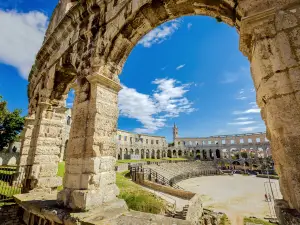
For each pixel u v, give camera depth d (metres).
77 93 6.03
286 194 2.34
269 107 2.60
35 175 7.55
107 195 5.00
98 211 4.39
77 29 7.27
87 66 6.11
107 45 5.67
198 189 28.45
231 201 21.33
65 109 9.21
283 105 2.45
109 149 5.39
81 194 4.47
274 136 2.56
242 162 64.19
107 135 5.38
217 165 61.28
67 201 4.82
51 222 4.74
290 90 2.44
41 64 10.41
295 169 2.21
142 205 11.35
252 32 2.97
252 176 47.38
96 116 5.11
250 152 68.62
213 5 4.18
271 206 19.14
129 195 12.29
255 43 2.88
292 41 2.60
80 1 6.70
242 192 26.50
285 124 2.38
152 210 11.29
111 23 5.82
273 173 47.78
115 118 5.81
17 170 10.66
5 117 22.25
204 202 20.78
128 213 4.62
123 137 57.09
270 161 57.06
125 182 17.53
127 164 32.22
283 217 2.17
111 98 5.80
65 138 32.12
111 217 4.11
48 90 8.41
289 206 2.28
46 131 8.33
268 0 2.96
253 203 20.48
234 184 33.66
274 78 2.59
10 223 6.64
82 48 6.75
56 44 8.55
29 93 13.98
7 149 29.89
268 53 2.72
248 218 15.09
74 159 5.17
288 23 2.69
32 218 5.96
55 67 8.30
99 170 4.89
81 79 6.01
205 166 54.75
